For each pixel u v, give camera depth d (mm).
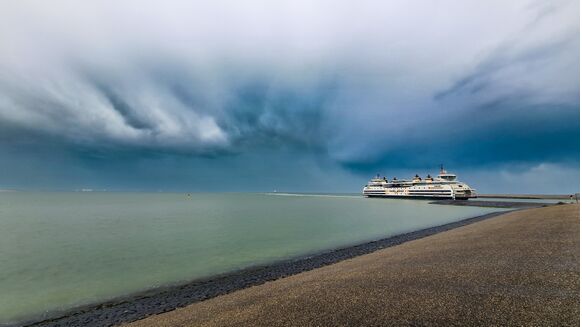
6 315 12898
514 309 7648
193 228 42469
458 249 17391
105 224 47281
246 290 13688
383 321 7762
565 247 14047
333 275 14094
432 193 140125
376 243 29266
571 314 7051
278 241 31672
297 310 9281
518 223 28125
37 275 19172
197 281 17578
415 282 10914
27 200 155875
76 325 11742
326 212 74062
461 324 7176
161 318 10891
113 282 17578
